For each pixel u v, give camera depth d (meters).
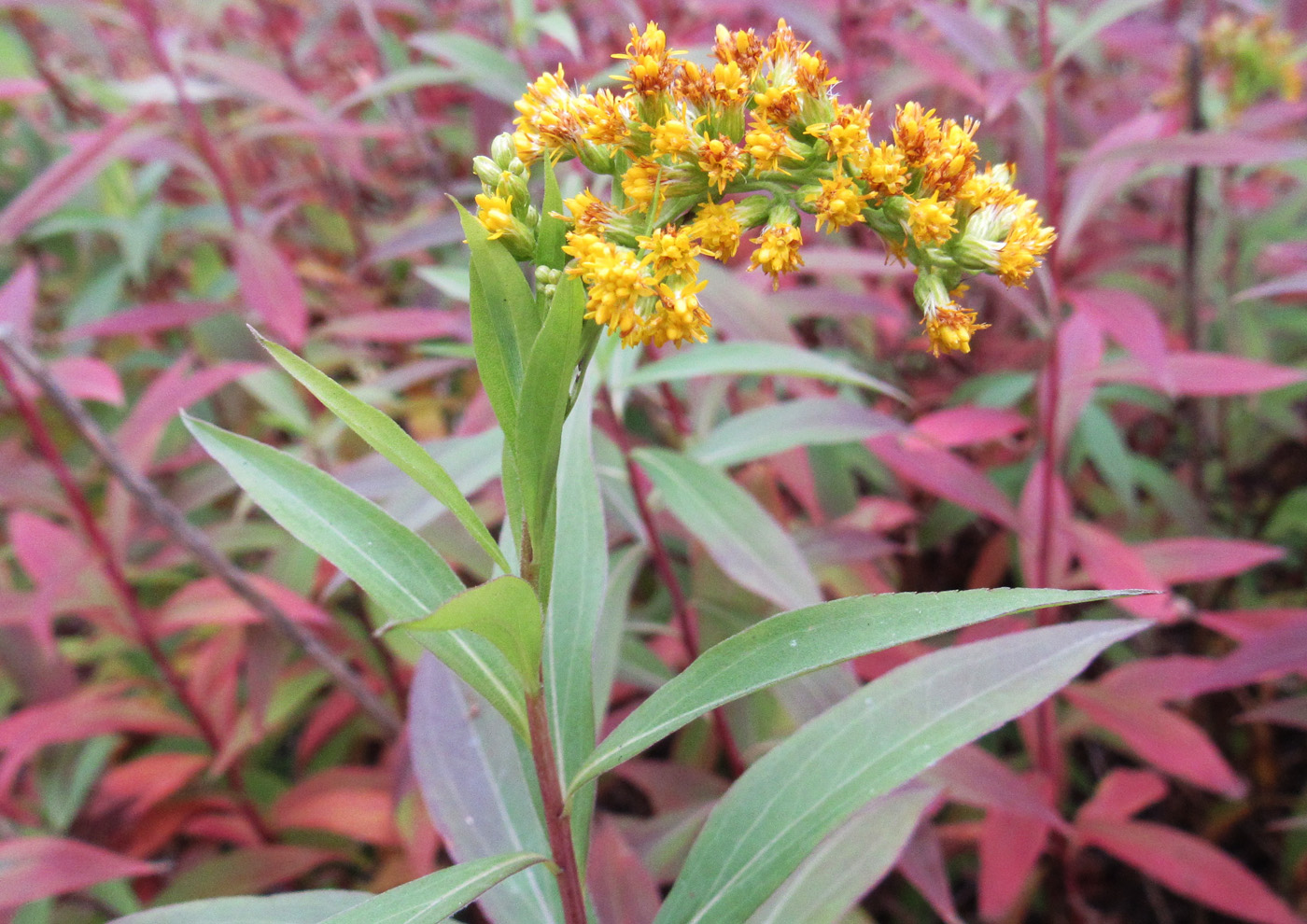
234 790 0.39
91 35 0.50
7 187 0.61
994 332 0.51
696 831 0.33
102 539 0.35
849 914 0.31
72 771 0.38
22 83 0.39
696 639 0.35
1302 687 0.46
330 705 0.42
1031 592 0.18
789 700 0.30
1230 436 0.50
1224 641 0.47
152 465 0.41
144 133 0.45
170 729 0.36
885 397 0.49
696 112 0.21
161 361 0.53
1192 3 0.63
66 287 0.62
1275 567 0.52
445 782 0.25
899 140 0.21
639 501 0.33
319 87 0.75
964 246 0.21
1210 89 0.56
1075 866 0.39
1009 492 0.45
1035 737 0.36
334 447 0.47
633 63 0.21
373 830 0.36
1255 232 0.50
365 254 0.60
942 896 0.29
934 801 0.28
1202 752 0.32
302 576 0.38
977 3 0.50
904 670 0.22
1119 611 0.40
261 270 0.43
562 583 0.23
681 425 0.37
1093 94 0.66
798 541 0.36
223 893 0.35
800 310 0.39
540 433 0.19
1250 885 0.32
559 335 0.18
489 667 0.21
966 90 0.40
